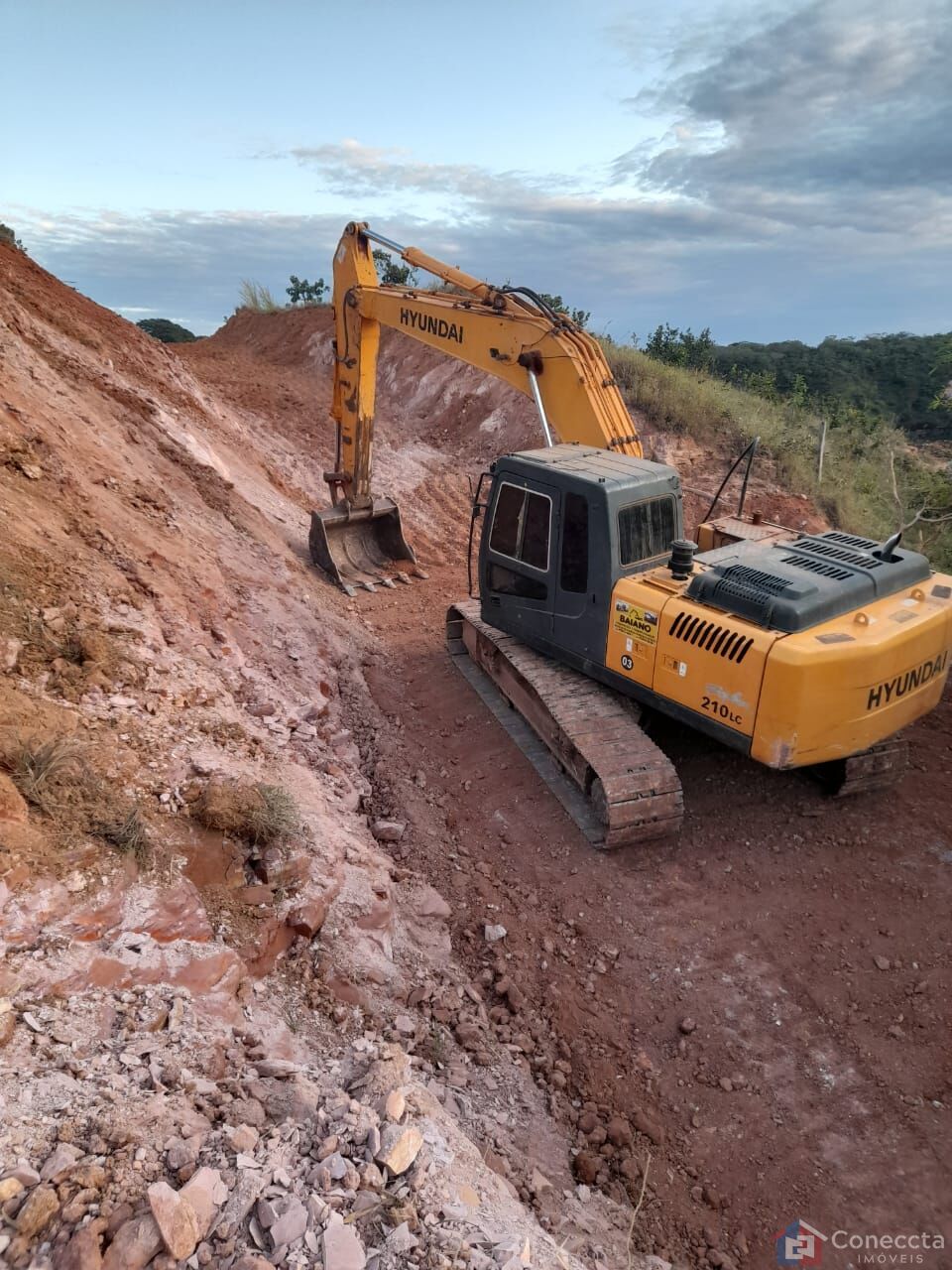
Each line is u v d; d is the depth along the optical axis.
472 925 6.31
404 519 16.86
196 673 6.95
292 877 5.10
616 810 6.80
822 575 6.70
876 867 6.80
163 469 11.34
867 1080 5.28
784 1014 5.73
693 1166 4.85
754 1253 4.43
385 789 7.65
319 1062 4.21
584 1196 4.47
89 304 16.66
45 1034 3.50
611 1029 5.67
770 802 7.61
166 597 7.75
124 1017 3.79
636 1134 5.00
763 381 27.19
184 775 5.51
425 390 23.91
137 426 12.09
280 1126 3.40
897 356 53.28
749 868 6.93
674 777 6.95
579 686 8.02
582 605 7.84
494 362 9.99
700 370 22.48
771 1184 4.75
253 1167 3.12
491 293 9.91
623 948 6.30
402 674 10.35
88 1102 3.22
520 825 7.58
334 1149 3.27
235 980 4.34
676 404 17.42
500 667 9.45
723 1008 5.80
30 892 4.02
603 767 6.92
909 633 6.27
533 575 8.37
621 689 7.68
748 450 9.23
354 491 13.19
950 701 9.23
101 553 7.75
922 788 7.70
